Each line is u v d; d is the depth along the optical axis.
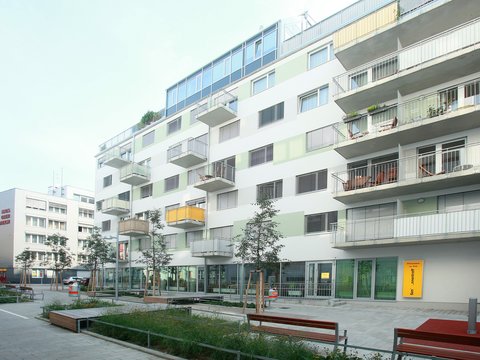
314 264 20.42
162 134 33.16
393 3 17.58
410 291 16.53
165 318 9.63
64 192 68.94
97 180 42.34
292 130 22.69
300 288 20.70
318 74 21.92
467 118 15.13
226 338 7.05
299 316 13.38
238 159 25.62
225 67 28.39
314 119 21.70
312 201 21.00
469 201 15.68
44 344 8.70
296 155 22.22
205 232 27.23
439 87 17.05
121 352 7.82
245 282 23.84
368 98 18.81
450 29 15.65
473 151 15.23
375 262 18.02
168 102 33.62
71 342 8.89
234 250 24.91
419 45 16.41
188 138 29.38
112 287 35.41
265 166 23.80
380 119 18.84
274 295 19.98
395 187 16.48
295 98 22.84
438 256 16.06
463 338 5.20
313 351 6.54
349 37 18.80
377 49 18.81
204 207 27.97
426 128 16.09
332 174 19.03
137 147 36.19
